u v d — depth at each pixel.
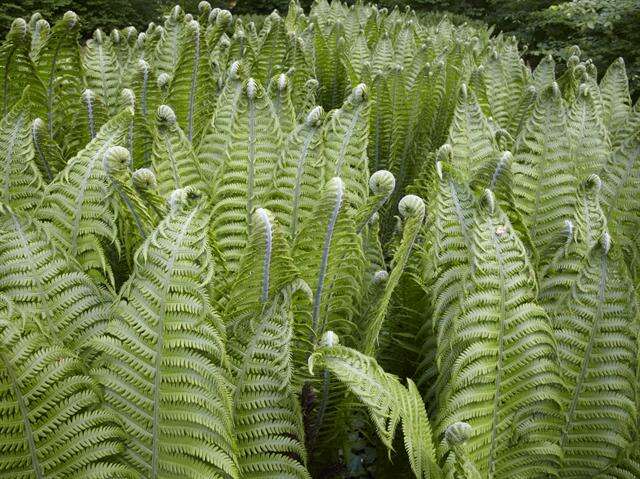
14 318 1.37
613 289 1.71
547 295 1.89
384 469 1.97
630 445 1.70
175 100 2.49
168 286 1.38
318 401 1.69
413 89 3.09
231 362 1.53
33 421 1.29
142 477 1.41
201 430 1.37
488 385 1.59
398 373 2.09
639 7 6.74
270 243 1.42
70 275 1.47
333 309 1.77
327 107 3.83
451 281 1.66
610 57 7.01
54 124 2.55
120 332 1.39
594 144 2.42
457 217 1.70
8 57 2.22
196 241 1.42
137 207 1.56
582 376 1.72
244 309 1.56
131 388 1.38
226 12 2.89
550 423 1.67
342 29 3.95
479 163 2.18
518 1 8.33
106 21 8.00
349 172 1.91
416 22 5.06
